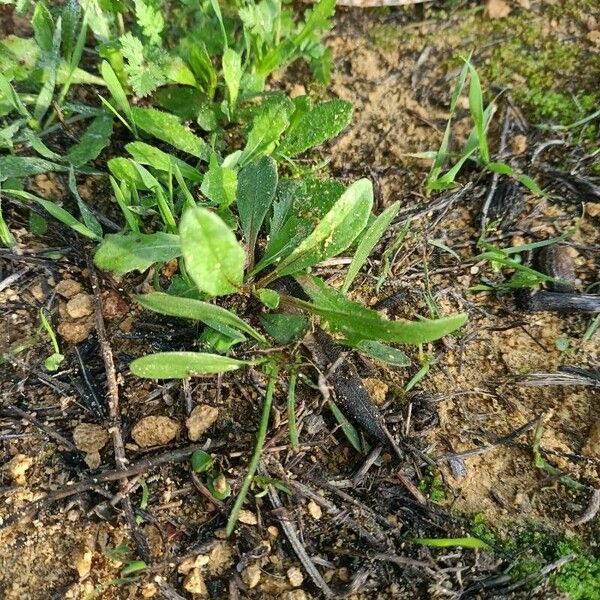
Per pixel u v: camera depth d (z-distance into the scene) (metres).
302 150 0.20
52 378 0.17
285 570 0.16
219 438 0.17
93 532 0.16
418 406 0.18
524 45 0.23
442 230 0.20
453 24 0.23
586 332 0.19
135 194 0.19
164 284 0.19
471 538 0.15
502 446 0.17
